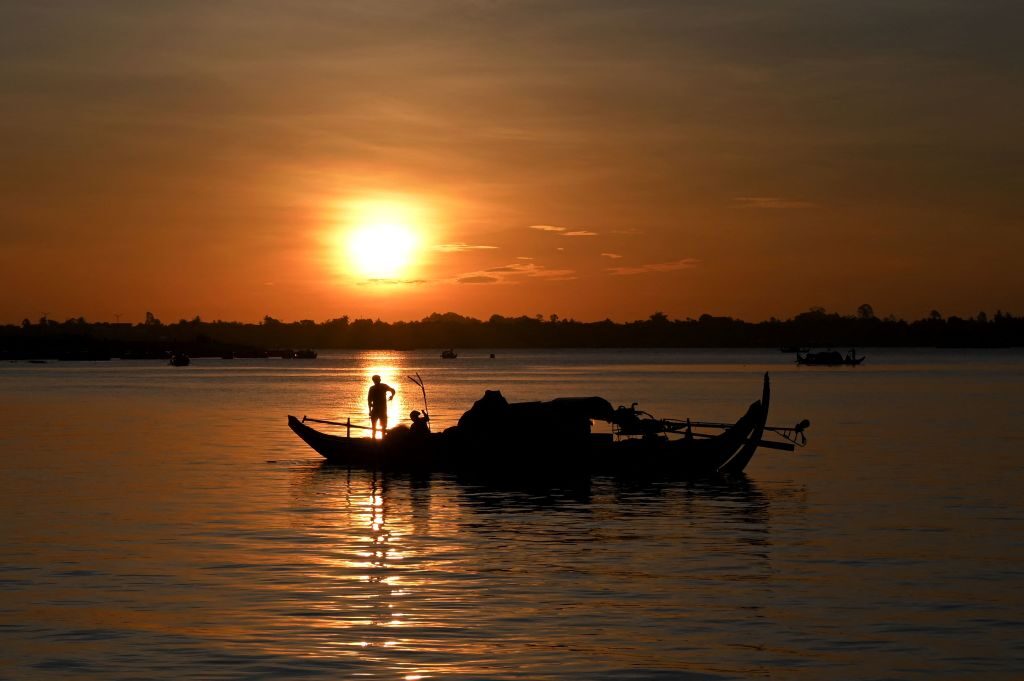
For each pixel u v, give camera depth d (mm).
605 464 37656
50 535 25438
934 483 35250
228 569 21609
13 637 16688
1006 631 17109
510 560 22578
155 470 39062
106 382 144750
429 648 16125
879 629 17219
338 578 20766
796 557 22938
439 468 38969
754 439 38469
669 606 18672
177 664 15336
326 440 40469
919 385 121688
